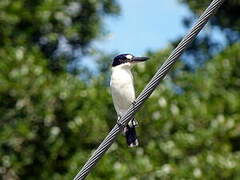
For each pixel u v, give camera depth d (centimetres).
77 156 1658
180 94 1747
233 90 1836
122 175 1598
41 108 1662
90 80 1792
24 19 1808
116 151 1644
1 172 1698
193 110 1697
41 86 1666
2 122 1667
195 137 1662
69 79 1694
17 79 1659
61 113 1680
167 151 1647
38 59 1695
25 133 1656
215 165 1631
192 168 1623
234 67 1859
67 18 1848
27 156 1692
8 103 1667
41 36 1852
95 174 1606
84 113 1667
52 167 1716
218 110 1742
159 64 1730
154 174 1608
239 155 1669
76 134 1684
